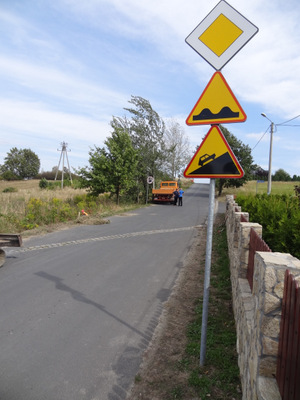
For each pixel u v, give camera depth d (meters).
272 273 2.05
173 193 26.59
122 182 21.36
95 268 7.15
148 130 27.56
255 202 9.62
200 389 3.02
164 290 5.80
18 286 5.90
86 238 10.73
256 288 2.43
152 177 27.02
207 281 3.33
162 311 4.86
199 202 29.64
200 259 7.98
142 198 28.61
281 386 1.93
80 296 5.45
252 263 3.67
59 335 4.08
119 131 21.81
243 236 4.12
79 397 2.93
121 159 20.77
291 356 1.78
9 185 56.44
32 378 3.19
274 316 2.05
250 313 3.01
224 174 3.17
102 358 3.56
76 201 20.00
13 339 3.96
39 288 5.80
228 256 7.91
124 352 3.70
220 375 3.20
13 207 14.47
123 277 6.53
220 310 4.82
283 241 5.27
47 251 8.78
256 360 2.26
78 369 3.36
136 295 5.53
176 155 49.62
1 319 4.52
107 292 5.66
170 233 11.93
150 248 9.31
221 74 3.11
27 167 87.88
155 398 2.92
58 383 3.12
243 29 2.98
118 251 8.87
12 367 3.37
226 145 3.16
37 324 4.38
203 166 3.25
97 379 3.20
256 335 2.32
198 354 3.61
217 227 13.08
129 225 13.87
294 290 1.78
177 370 3.33
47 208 14.73
